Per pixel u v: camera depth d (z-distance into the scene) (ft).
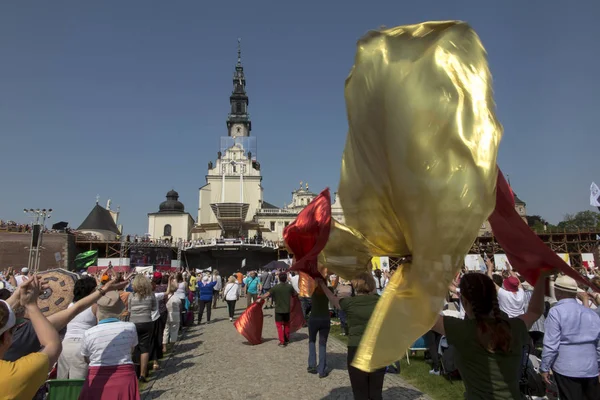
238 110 280.51
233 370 29.01
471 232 6.43
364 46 8.08
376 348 7.07
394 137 7.30
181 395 23.39
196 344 39.73
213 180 247.09
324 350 26.86
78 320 18.07
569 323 15.10
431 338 26.32
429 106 6.93
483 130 6.64
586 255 88.28
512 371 8.43
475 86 6.83
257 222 228.22
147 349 26.66
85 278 17.25
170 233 238.68
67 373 17.26
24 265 134.82
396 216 8.72
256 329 38.93
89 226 191.01
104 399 14.24
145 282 26.96
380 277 48.39
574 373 14.87
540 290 9.38
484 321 8.63
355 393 16.31
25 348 12.14
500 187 8.25
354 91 8.41
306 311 51.93
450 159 6.71
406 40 7.53
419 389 22.91
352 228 10.13
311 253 13.73
